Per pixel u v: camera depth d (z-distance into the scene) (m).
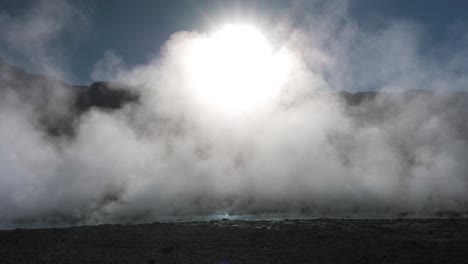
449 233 19.30
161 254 16.28
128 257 15.90
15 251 17.30
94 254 16.53
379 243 17.23
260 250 16.70
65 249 17.55
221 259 15.35
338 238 18.56
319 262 14.72
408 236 18.75
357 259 14.86
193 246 17.67
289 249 16.75
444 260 14.29
